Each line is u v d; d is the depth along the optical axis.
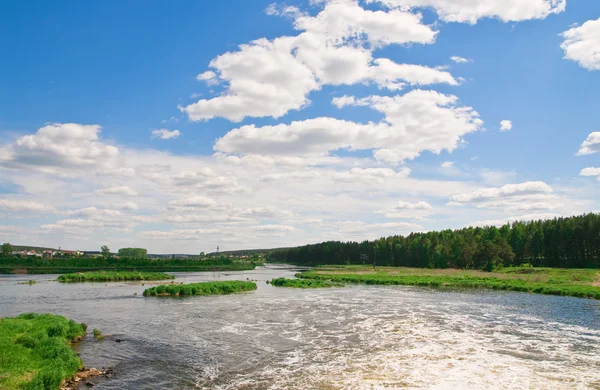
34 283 85.25
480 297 58.91
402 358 25.03
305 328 34.72
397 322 37.59
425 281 84.44
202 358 25.12
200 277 110.06
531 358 24.97
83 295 60.91
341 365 23.55
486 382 20.44
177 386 19.95
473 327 35.09
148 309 45.91
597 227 112.88
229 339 30.42
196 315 41.59
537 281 80.06
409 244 177.88
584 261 119.06
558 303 51.53
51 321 31.08
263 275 125.44
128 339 30.23
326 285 79.31
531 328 34.66
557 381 20.59
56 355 22.41
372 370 22.55
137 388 19.61
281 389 19.47
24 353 22.03
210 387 19.81
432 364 23.66
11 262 142.38
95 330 30.86
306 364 23.80
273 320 38.66
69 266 144.88
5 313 41.97
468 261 132.50
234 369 22.81
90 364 23.62
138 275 98.38
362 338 30.81
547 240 130.12
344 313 43.03
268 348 27.69
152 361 24.38
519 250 135.00
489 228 160.75
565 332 32.94
